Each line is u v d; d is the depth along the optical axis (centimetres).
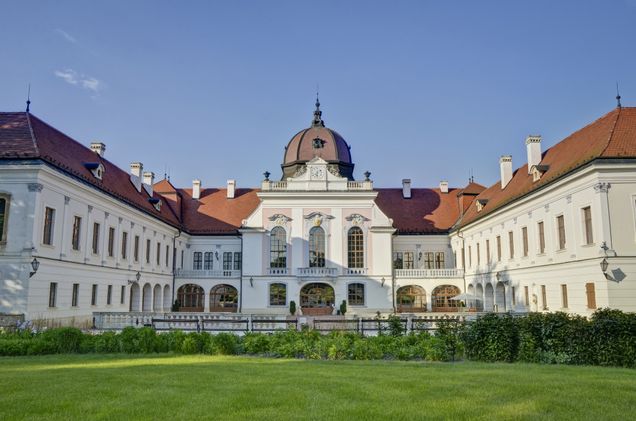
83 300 3534
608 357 1598
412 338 1977
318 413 941
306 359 1798
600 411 958
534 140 4247
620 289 2792
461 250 5594
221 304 5453
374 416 924
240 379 1273
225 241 5881
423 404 1008
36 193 2964
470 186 6106
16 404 1000
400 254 5912
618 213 2844
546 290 3588
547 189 3472
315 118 6372
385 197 6309
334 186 5422
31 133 3206
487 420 902
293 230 5334
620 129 3072
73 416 921
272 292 5253
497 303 4600
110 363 1644
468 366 1571
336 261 5275
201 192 6397
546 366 1575
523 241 4012
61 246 3244
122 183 4584
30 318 2878
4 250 2908
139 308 4584
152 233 4919
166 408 973
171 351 2017
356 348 1841
